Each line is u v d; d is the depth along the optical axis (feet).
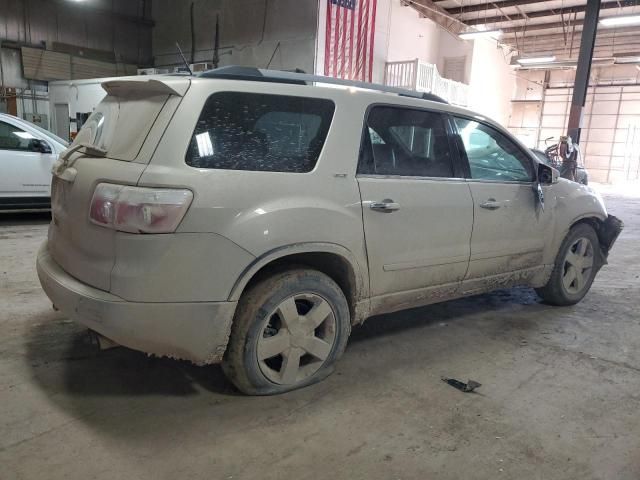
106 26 59.11
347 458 7.63
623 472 7.54
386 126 10.42
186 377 9.86
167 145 7.89
